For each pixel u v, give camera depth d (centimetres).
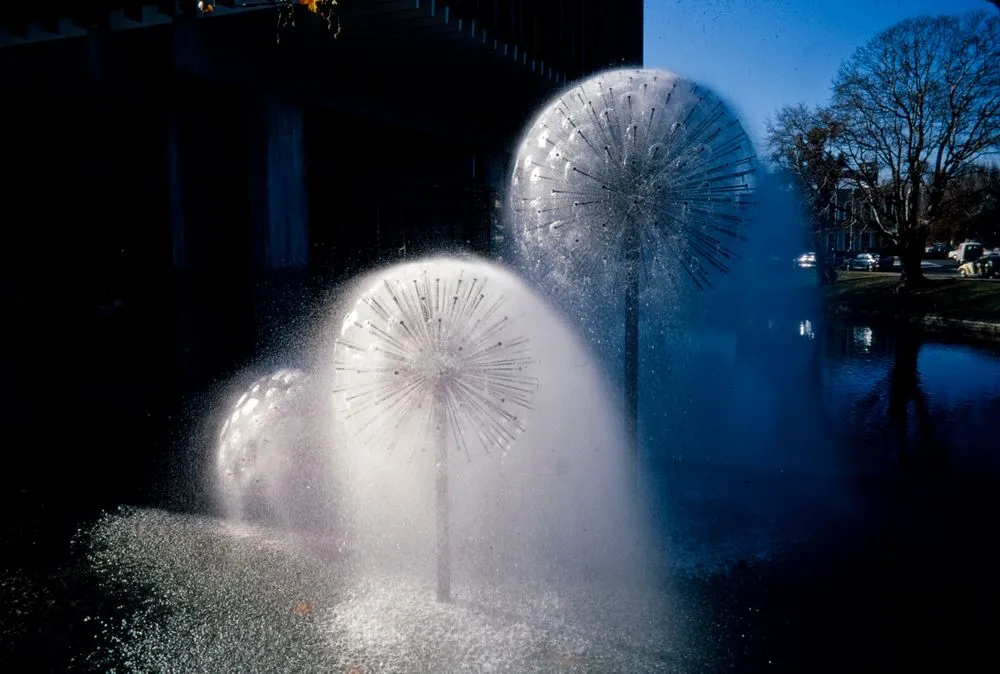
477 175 1245
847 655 363
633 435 549
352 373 412
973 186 3244
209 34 713
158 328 1169
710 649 367
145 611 408
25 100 988
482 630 380
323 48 786
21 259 1241
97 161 1207
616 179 470
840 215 3531
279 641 374
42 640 380
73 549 491
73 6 702
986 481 655
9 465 678
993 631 387
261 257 815
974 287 2603
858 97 2744
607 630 383
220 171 859
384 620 391
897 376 1302
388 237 1193
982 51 2534
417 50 784
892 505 573
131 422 824
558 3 953
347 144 1129
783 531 516
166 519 538
